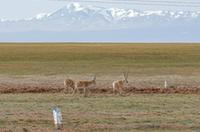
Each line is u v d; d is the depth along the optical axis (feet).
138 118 192.95
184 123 184.34
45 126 177.99
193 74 407.44
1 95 265.75
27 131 168.45
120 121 187.01
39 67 470.80
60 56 625.82
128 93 278.05
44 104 231.71
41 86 312.91
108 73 414.62
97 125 179.42
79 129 172.35
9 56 619.67
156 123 183.42
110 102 238.07
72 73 415.03
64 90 284.20
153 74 406.41
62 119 189.98
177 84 334.24
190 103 235.40
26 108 219.00
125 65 500.74
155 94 272.72
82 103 234.99
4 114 202.28
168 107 222.28
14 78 370.94
